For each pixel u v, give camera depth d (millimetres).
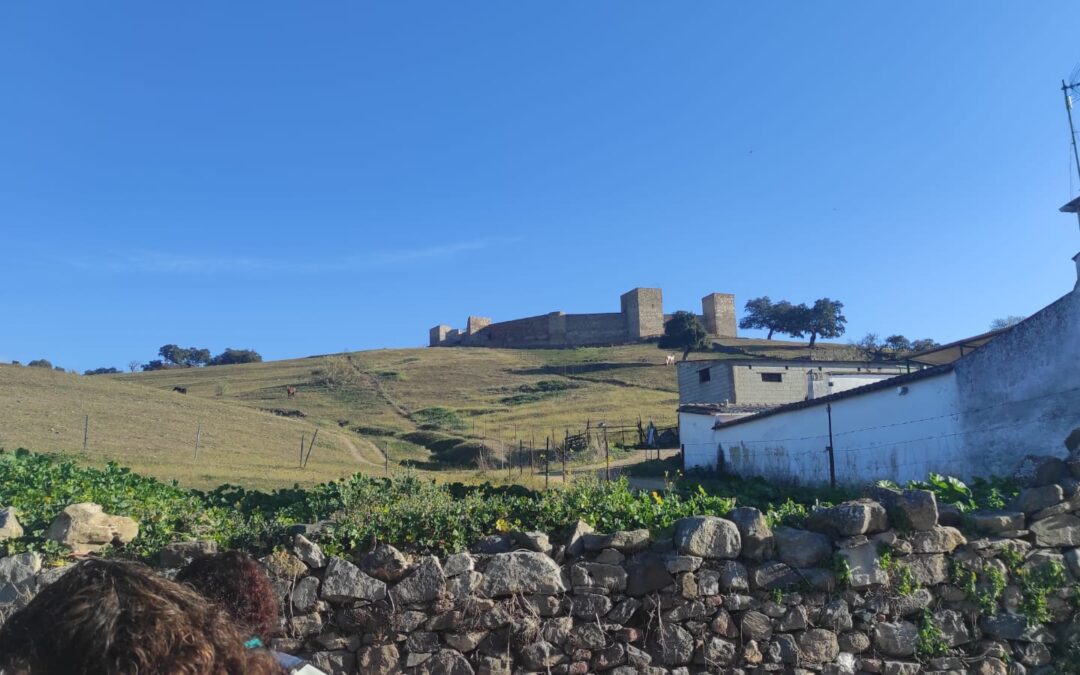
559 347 102375
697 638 6328
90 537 6551
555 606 6262
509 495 8648
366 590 6160
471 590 6199
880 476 17891
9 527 6539
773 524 7000
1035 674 6672
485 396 70812
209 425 42875
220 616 2225
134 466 25188
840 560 6602
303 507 7762
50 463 9820
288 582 6141
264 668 2330
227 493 9164
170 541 6828
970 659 6594
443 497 7758
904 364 34250
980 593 6750
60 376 52062
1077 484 7055
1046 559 6902
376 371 84250
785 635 6426
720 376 37531
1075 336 13328
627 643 6270
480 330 112625
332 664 6031
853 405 19203
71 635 1890
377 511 6965
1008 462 14211
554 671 6141
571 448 41469
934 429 16109
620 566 6434
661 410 59656
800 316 96625
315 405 66125
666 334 91688
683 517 6793
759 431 24359
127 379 82688
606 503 7125
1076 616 6820
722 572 6484
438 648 6094
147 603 2008
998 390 14555
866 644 6512
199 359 113375
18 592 6125
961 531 6984
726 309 103188
